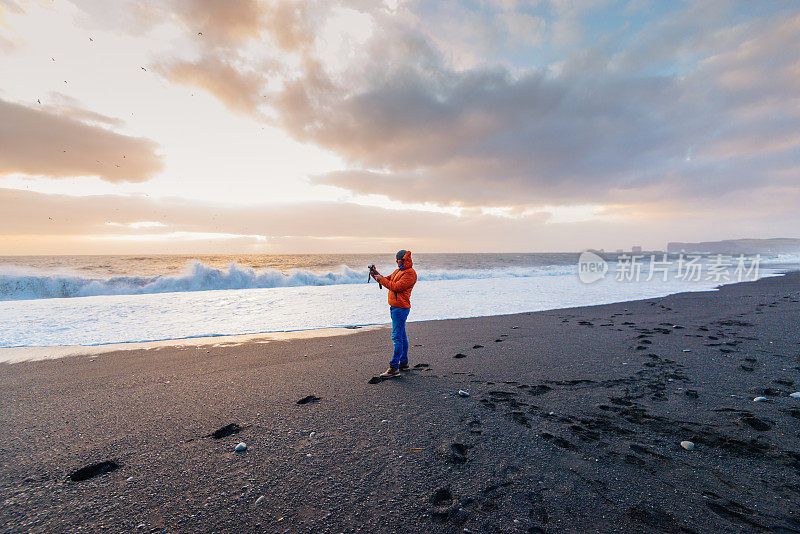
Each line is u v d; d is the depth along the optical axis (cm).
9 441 305
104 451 286
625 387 429
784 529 192
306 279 1964
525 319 931
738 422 327
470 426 326
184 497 225
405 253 509
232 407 376
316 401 392
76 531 195
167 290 1631
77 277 1535
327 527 197
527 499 220
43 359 580
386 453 278
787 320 829
